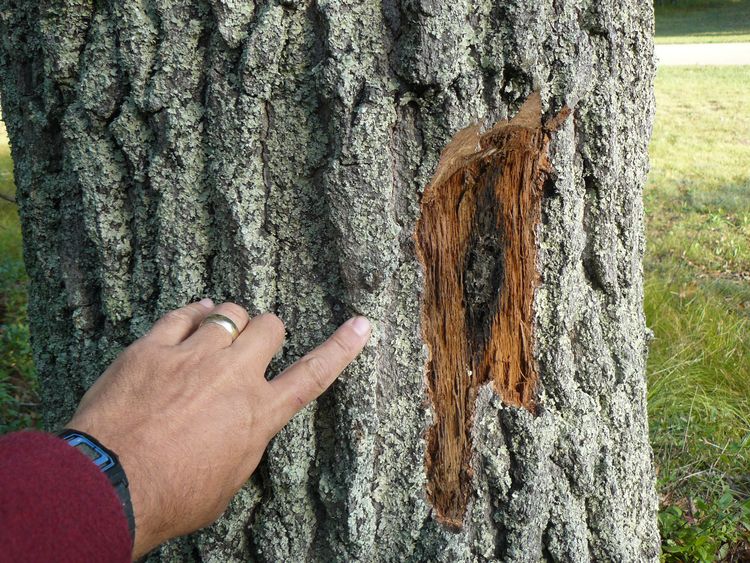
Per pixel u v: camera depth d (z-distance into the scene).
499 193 0.43
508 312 0.45
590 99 0.45
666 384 0.94
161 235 0.40
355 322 0.39
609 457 0.49
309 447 0.42
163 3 0.37
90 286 0.43
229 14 0.37
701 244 1.59
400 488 0.44
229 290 0.40
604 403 0.50
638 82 0.49
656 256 1.53
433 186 0.41
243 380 0.35
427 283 0.42
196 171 0.39
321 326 0.41
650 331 0.57
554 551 0.47
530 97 0.40
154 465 0.31
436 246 0.42
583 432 0.47
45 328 0.46
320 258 0.40
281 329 0.37
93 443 0.30
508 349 0.46
